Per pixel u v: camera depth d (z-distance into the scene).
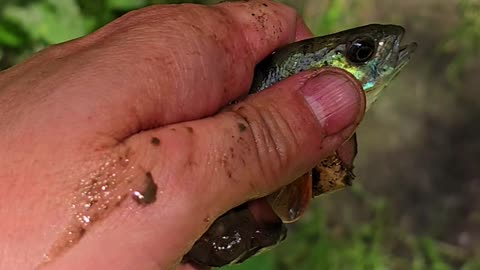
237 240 0.16
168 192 0.15
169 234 0.15
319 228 0.38
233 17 0.19
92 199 0.15
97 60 0.16
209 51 0.17
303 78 0.17
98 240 0.14
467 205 0.42
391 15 0.45
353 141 0.20
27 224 0.14
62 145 0.15
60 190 0.15
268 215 0.17
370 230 0.40
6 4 0.33
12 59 0.33
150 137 0.15
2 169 0.15
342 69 0.18
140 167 0.15
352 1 0.44
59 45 0.17
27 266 0.14
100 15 0.33
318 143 0.17
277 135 0.16
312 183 0.20
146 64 0.16
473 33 0.45
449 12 0.46
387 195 0.42
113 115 0.15
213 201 0.15
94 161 0.15
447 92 0.44
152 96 0.16
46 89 0.16
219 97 0.18
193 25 0.17
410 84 0.45
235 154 0.16
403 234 0.41
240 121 0.16
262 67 0.20
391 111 0.44
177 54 0.17
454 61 0.45
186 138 0.15
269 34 0.19
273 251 0.33
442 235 0.41
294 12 0.20
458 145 0.43
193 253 0.16
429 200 0.42
